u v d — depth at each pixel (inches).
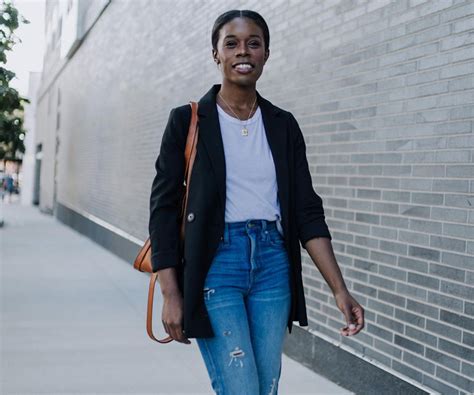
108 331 239.8
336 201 177.9
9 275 370.6
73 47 746.2
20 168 1849.2
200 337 84.2
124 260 446.6
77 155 717.3
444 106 134.2
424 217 140.3
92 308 281.9
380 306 156.7
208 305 84.6
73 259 454.3
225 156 86.8
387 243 154.1
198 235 84.4
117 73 502.3
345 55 173.6
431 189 138.0
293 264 89.5
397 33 150.6
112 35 530.9
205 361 87.7
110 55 536.4
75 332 236.8
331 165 180.7
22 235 635.5
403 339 146.9
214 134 86.9
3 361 196.1
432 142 137.9
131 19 461.4
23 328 240.5
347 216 172.4
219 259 85.0
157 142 376.5
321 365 181.9
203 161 86.0
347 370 168.9
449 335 131.3
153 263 86.0
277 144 89.4
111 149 516.1
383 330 155.2
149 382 179.2
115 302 297.0
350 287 170.7
